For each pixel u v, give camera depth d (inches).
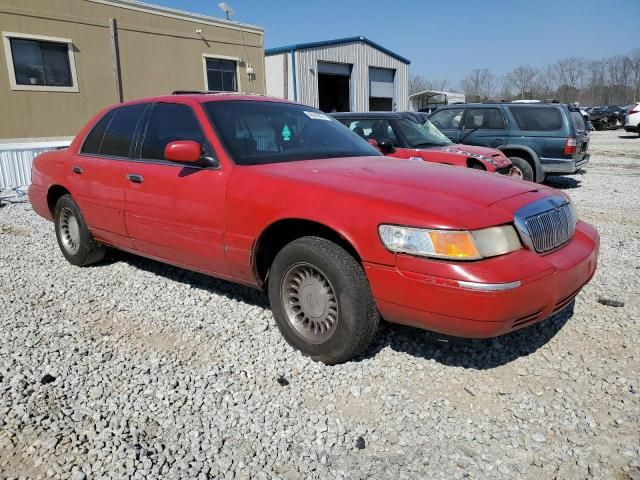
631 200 360.8
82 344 139.6
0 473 92.2
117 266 205.0
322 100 1295.5
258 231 131.0
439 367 125.6
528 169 391.5
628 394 114.2
